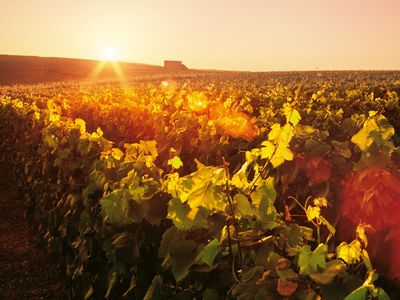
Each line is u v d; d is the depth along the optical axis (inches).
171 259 95.4
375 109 348.2
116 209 120.3
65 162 215.3
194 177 90.6
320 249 72.5
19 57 4579.2
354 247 79.9
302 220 157.9
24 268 258.4
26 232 323.9
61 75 3671.3
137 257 117.8
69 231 199.9
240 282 80.5
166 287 106.7
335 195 148.8
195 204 91.1
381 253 108.7
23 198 382.6
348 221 144.7
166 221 115.9
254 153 107.6
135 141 343.6
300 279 73.7
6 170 516.1
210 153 225.3
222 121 218.8
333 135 210.5
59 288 232.5
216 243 85.5
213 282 96.3
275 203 163.2
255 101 485.1
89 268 168.1
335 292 70.1
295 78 2224.4
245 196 93.8
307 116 269.6
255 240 89.6
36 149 306.3
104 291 155.5
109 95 552.7
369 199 116.5
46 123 286.5
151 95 545.0
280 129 104.9
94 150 187.2
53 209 233.3
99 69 4037.9
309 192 156.6
